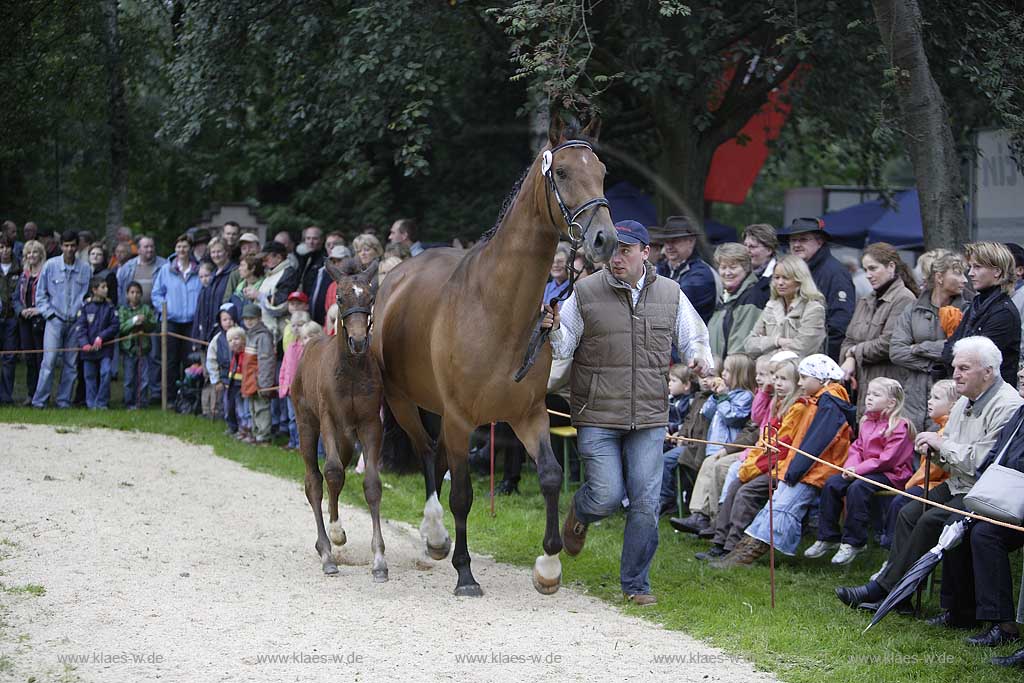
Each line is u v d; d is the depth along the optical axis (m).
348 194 22.81
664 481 10.59
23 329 16.34
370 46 14.76
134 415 15.44
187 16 16.56
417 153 15.30
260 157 22.58
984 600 6.80
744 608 7.59
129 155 23.53
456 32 15.48
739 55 16.31
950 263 8.90
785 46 14.46
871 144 18.17
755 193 36.25
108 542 8.81
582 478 11.55
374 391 8.37
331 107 16.27
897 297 9.45
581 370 7.60
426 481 8.87
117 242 20.09
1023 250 8.98
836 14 14.53
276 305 13.90
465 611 7.39
